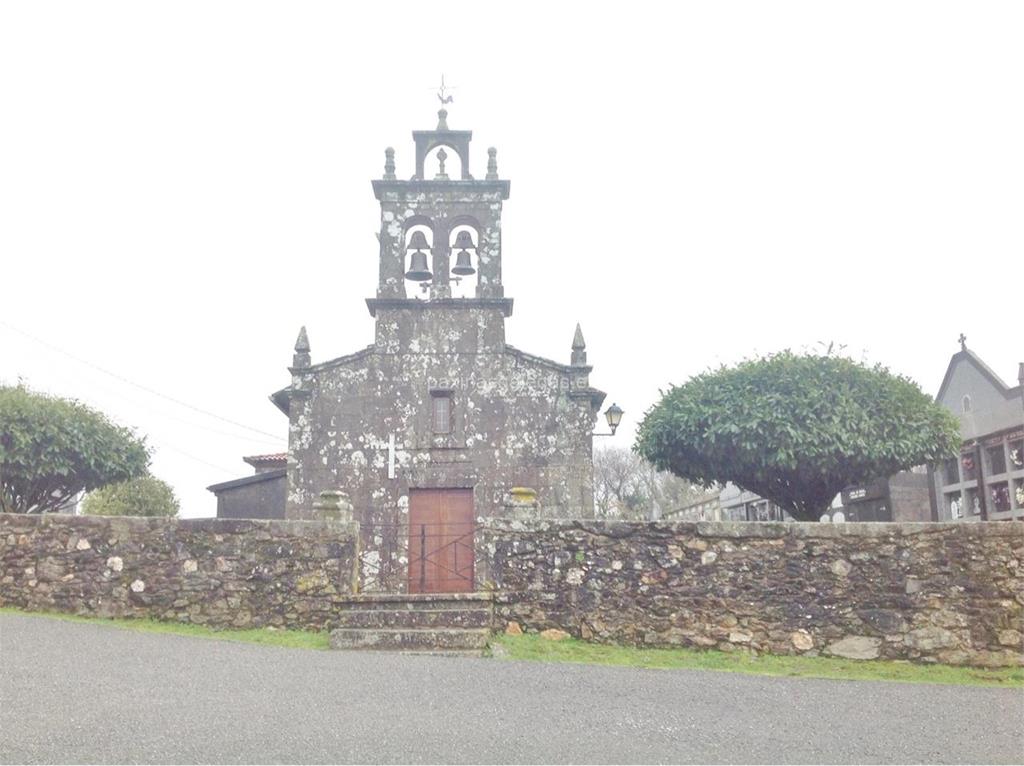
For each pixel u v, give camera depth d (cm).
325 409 1794
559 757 602
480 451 1773
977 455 1734
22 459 1684
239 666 860
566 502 1745
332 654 952
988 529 1052
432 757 590
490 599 1080
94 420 1866
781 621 1052
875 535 1066
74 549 1117
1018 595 1030
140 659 872
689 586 1070
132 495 3250
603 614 1070
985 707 806
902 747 661
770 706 785
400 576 1702
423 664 910
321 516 1159
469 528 1738
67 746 586
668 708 759
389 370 1816
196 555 1105
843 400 1377
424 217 1927
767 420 1361
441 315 1845
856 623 1045
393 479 1756
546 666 933
